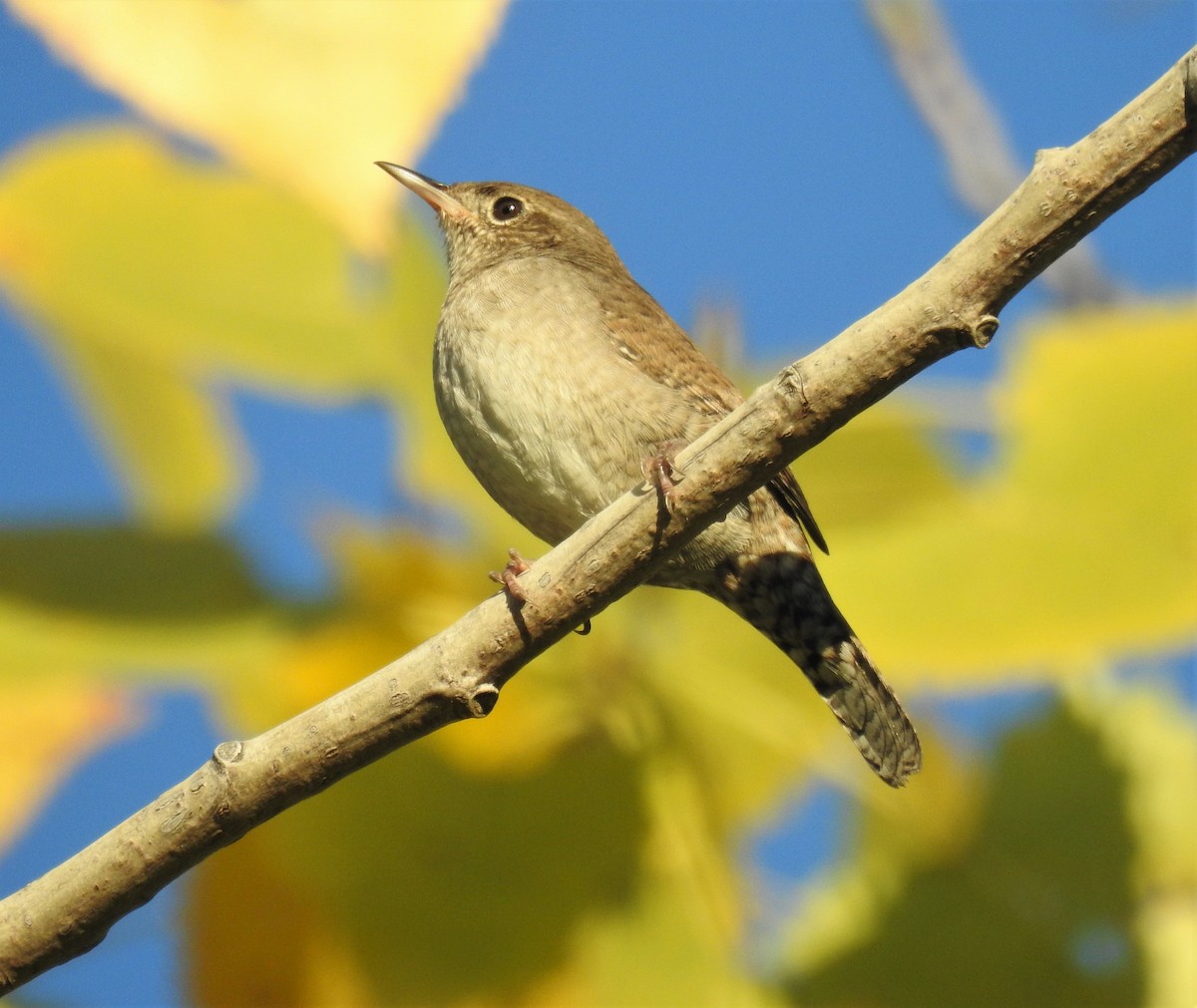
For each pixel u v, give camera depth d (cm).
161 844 676
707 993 870
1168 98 623
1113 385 862
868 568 883
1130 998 904
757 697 924
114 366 939
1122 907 922
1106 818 936
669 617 938
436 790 874
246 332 891
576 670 907
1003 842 937
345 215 873
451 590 891
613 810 889
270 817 686
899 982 908
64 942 676
